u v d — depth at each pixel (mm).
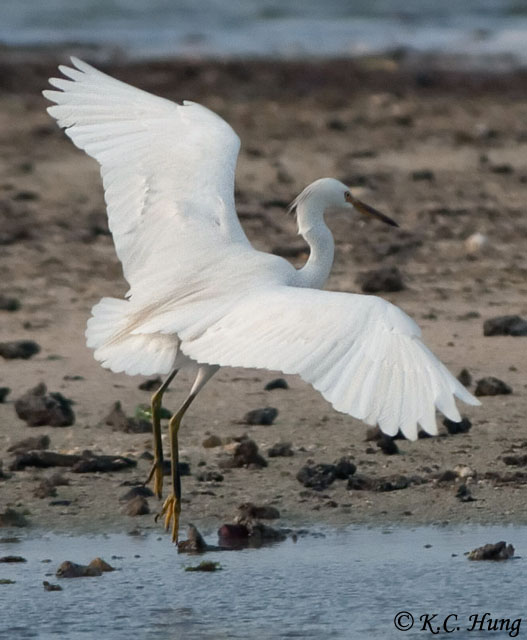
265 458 12547
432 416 7363
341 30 52125
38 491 11727
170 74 37594
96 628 9141
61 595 9680
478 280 19234
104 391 14641
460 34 50750
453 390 7453
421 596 9633
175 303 9148
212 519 11211
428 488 11781
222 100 34531
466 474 11984
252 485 11906
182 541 10672
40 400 13562
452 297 18344
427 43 47750
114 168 10406
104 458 12305
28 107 32500
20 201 23547
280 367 7922
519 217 22969
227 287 9141
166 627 9141
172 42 46938
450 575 9992
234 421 13586
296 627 9141
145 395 14508
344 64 40125
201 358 8320
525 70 40062
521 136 29828
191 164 10406
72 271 19641
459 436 13047
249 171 26156
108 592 9742
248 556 10430
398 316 7875
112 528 11062
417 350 7633
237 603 9531
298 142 29141
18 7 54406
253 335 8211
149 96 10836
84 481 12047
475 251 20750
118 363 9141
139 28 51031
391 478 11836
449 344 16062
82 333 16828
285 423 13539
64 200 23750
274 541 10750
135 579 9961
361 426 13438
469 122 31812
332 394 7676
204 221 10023
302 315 8102
